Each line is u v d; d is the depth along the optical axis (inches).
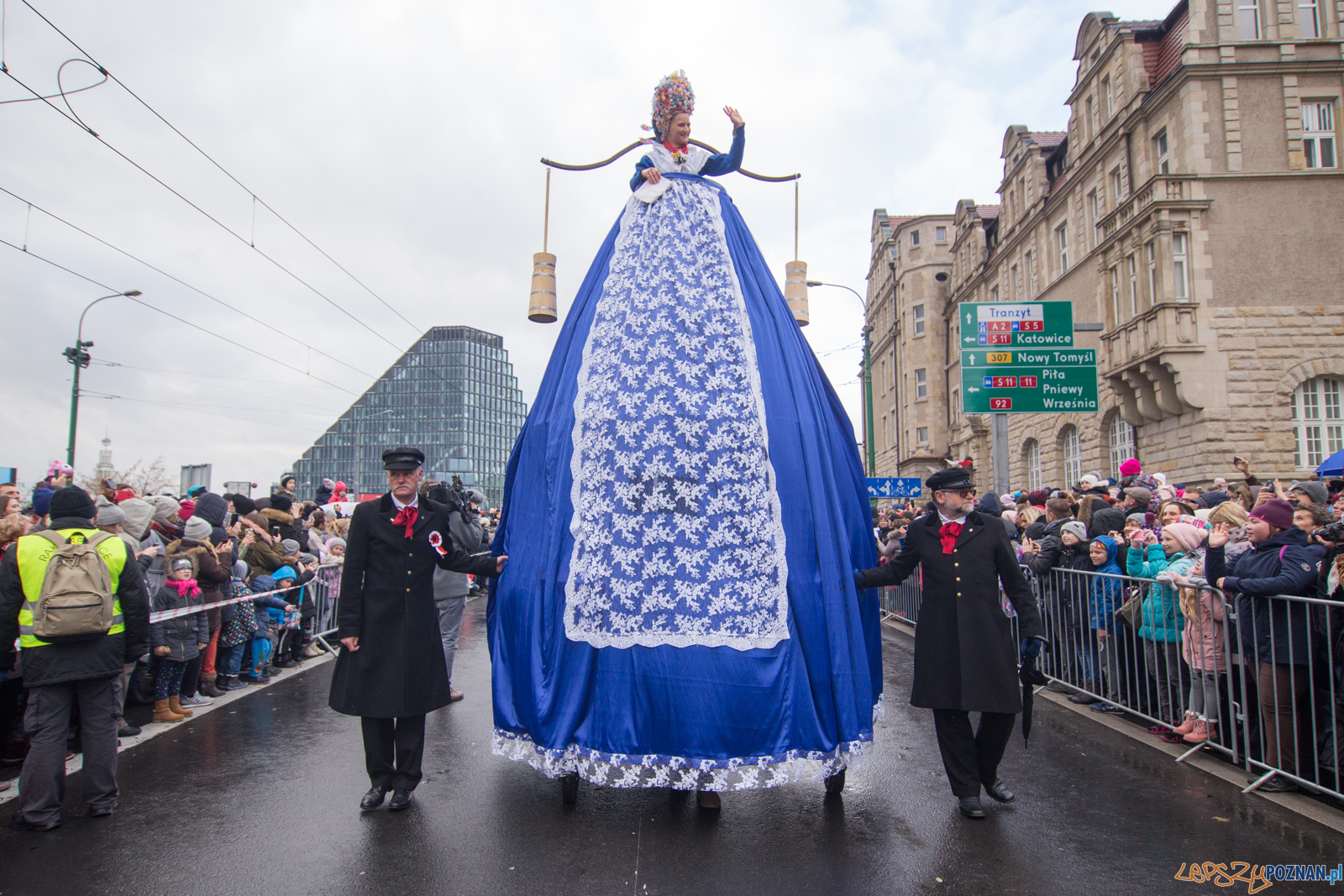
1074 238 964.6
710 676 156.9
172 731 238.5
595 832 158.6
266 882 136.9
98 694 169.3
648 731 156.6
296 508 430.6
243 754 214.2
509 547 188.9
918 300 1656.0
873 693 181.2
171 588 249.1
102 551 168.7
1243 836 155.9
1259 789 182.5
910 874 139.3
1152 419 797.9
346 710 169.8
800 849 150.1
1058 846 151.5
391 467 178.7
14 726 205.6
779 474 173.6
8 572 162.7
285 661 354.9
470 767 202.5
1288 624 180.1
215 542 287.4
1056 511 309.4
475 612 568.7
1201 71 754.2
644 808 172.4
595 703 160.7
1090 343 917.8
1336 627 178.1
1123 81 845.2
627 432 175.0
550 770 161.8
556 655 167.9
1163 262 748.6
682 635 160.1
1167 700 234.8
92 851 150.0
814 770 157.9
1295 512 198.4
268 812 170.4
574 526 173.6
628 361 181.0
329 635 417.1
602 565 167.8
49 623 157.8
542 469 186.1
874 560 186.7
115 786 171.0
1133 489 304.3
